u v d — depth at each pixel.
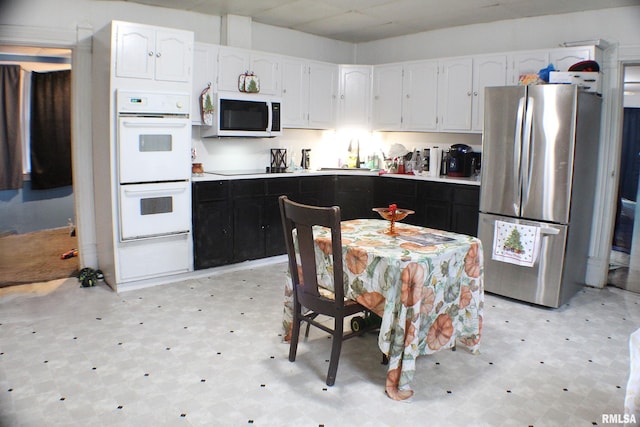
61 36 4.04
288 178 4.88
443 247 2.59
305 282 2.61
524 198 3.75
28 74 6.17
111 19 4.24
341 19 4.91
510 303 3.87
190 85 4.05
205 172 4.82
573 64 4.06
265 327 3.27
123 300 3.75
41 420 2.19
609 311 3.71
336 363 2.52
